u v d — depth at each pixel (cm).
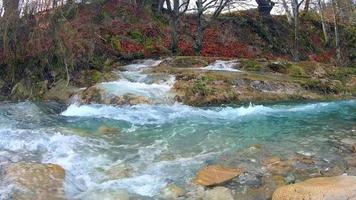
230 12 2691
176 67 1670
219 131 912
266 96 1341
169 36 2191
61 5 1456
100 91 1199
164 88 1273
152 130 911
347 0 2909
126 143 805
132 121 996
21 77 1355
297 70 1711
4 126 896
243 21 2630
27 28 1376
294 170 662
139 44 1986
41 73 1367
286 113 1141
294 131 927
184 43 2206
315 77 1677
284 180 622
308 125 995
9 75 1360
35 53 1374
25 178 577
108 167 668
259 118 1066
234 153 746
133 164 684
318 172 656
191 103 1219
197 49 2162
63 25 1419
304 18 3002
